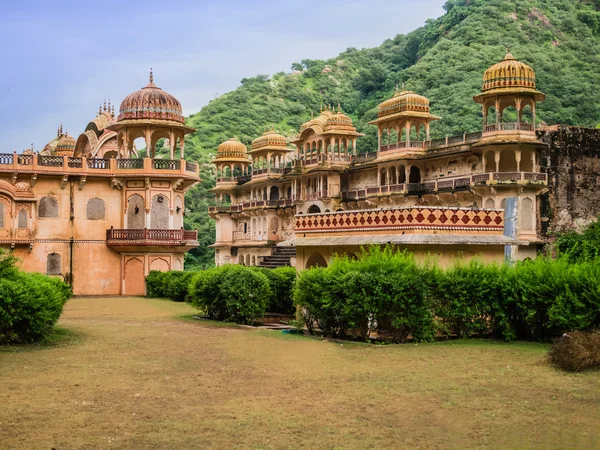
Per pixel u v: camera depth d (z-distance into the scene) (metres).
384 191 49.31
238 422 9.59
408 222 18.81
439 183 45.12
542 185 40.38
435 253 18.92
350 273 17.41
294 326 21.34
